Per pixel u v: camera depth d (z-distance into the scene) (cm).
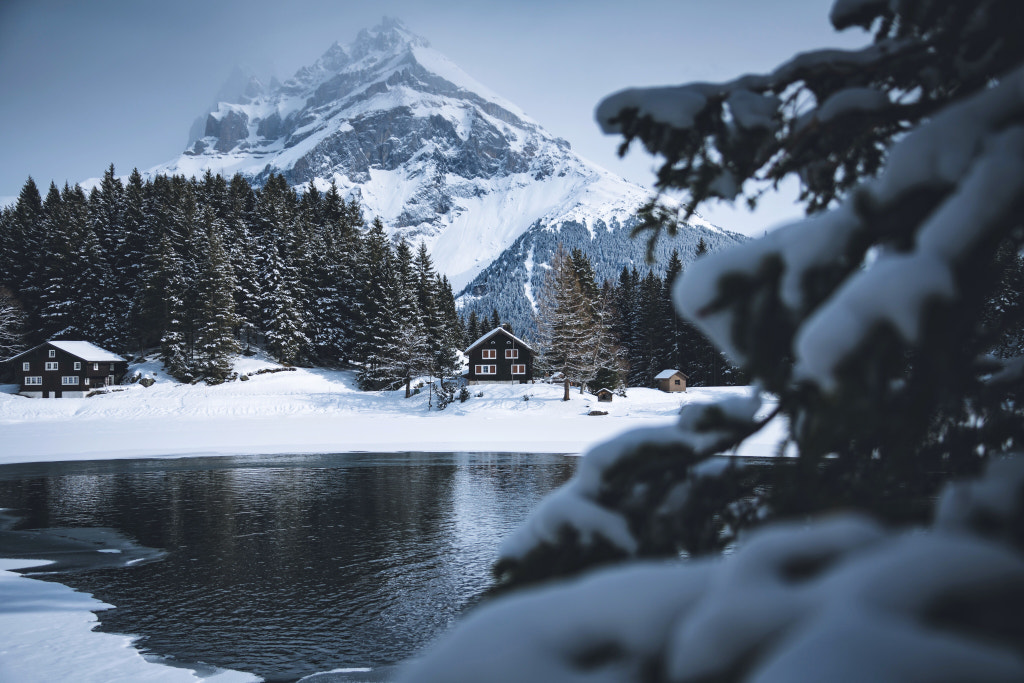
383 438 4191
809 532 97
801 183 247
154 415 5834
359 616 1230
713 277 157
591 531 185
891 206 143
